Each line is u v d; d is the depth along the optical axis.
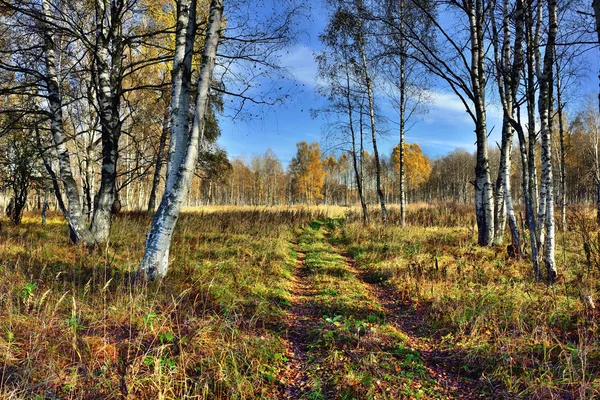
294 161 50.19
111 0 8.16
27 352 3.00
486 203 9.75
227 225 13.29
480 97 9.78
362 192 16.98
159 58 8.14
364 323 4.67
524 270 6.87
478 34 9.73
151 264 5.25
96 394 2.65
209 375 3.11
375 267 8.16
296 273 8.02
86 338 3.25
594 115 19.78
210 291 5.20
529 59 7.30
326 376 3.38
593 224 9.92
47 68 7.94
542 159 6.29
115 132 8.47
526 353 3.60
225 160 18.33
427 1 9.85
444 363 3.73
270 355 3.68
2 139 11.12
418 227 14.38
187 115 5.73
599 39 3.83
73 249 7.36
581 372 3.14
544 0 7.95
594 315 4.27
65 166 7.99
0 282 4.59
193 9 5.77
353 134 17.20
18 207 12.70
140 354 3.19
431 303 5.41
